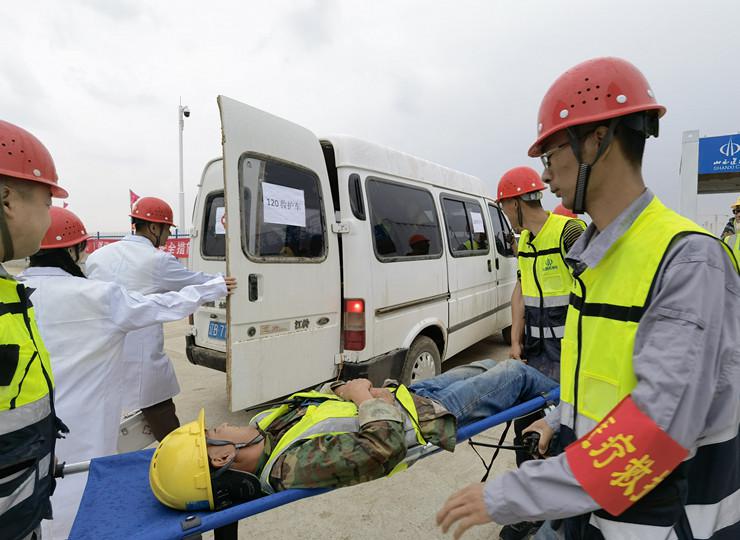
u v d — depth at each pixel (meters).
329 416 1.71
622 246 0.98
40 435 1.11
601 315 0.99
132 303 2.08
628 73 0.99
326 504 2.54
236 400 2.46
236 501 1.55
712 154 6.45
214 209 3.77
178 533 1.31
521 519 0.88
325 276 3.05
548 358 2.44
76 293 1.96
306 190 2.96
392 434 1.58
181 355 6.18
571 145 1.02
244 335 2.51
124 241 2.98
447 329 4.27
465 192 4.99
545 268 2.39
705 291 0.81
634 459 0.79
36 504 1.10
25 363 1.07
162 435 3.02
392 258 3.46
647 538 0.89
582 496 0.83
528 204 2.47
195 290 2.29
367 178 3.36
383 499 2.58
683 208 6.67
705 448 0.92
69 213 2.18
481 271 5.08
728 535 0.93
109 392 2.09
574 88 1.01
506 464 3.01
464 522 0.92
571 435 1.09
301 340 2.87
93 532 1.39
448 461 3.05
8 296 1.11
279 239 2.75
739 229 5.47
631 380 0.91
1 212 1.13
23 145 1.16
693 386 0.78
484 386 2.19
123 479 1.68
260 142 2.63
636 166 1.00
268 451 1.71
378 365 3.22
